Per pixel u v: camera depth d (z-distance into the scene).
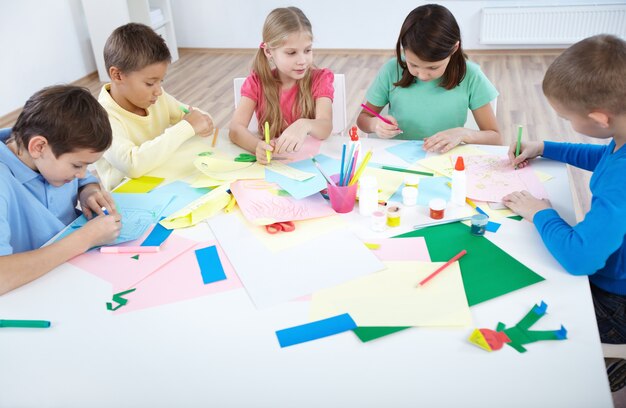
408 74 1.65
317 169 1.30
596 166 1.13
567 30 4.35
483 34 4.50
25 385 0.74
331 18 4.78
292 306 0.86
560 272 0.91
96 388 0.73
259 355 0.77
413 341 0.78
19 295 0.91
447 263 0.94
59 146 1.02
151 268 0.97
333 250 0.99
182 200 1.21
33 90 3.88
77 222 1.14
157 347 0.79
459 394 0.69
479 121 1.67
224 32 5.01
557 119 3.27
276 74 1.66
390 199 1.17
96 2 4.14
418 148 1.43
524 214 1.06
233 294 0.89
